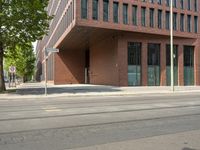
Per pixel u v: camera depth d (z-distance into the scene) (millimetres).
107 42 48312
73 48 61906
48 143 7449
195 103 17953
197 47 50406
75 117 11898
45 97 24547
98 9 40281
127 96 25766
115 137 8125
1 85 30469
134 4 43156
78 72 62938
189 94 28141
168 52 47938
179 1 48188
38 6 28719
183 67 49188
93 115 12469
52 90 34750
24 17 28406
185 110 14203
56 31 61750
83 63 63344
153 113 13062
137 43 45500
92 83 57562
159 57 47156
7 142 7582
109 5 41125
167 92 30359
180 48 48844
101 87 41781
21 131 9031
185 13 48625
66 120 11117
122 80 44000
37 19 29219
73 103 18516
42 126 9867
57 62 61625
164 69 47375
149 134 8523
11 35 28328
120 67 43938
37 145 7250
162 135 8383
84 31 43000
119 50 44000
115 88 38531
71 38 49031
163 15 46000
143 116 12102
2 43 29297
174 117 11836
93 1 40094
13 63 72938
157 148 6926
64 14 49469
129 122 10609
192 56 50500
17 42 29109
